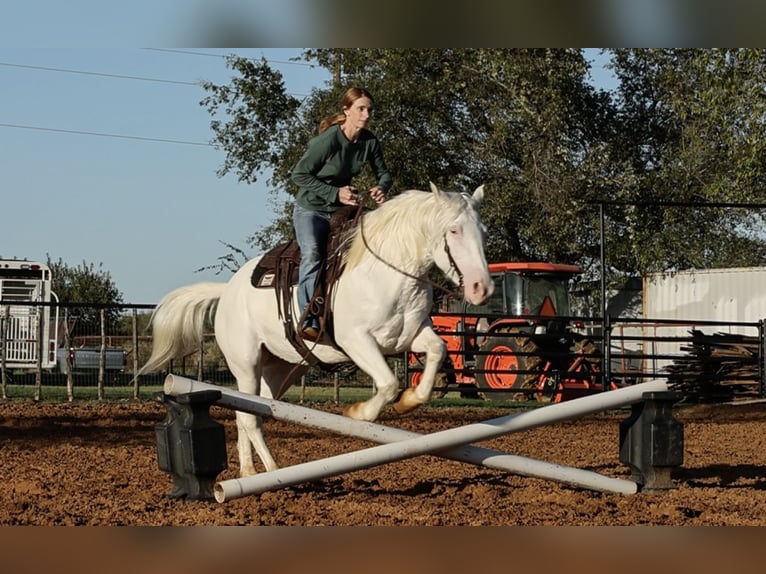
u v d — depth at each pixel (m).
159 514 6.80
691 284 28.80
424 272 7.15
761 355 19.98
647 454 7.76
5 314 21.45
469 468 9.78
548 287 21.36
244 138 32.75
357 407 7.30
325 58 31.70
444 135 31.16
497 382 20.39
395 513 6.92
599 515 6.92
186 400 7.04
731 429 15.16
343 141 7.78
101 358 19.17
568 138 31.44
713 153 31.72
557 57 29.98
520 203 29.97
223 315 8.80
